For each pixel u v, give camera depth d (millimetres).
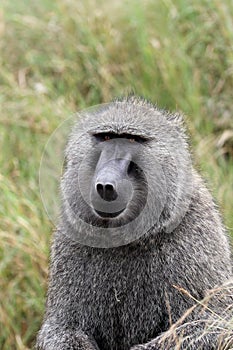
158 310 9227
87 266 9266
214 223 9594
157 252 9125
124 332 9359
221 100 14086
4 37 15102
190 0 14727
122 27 14812
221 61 14352
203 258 9289
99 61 14547
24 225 11969
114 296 9242
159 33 14578
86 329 9398
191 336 9023
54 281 9500
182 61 14188
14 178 13109
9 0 15438
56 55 14844
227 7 14484
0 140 13547
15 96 14156
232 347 9078
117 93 14039
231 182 12711
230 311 9320
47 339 9422
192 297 8969
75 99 14281
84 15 15023
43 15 15297
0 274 11938
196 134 13328
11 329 11820
